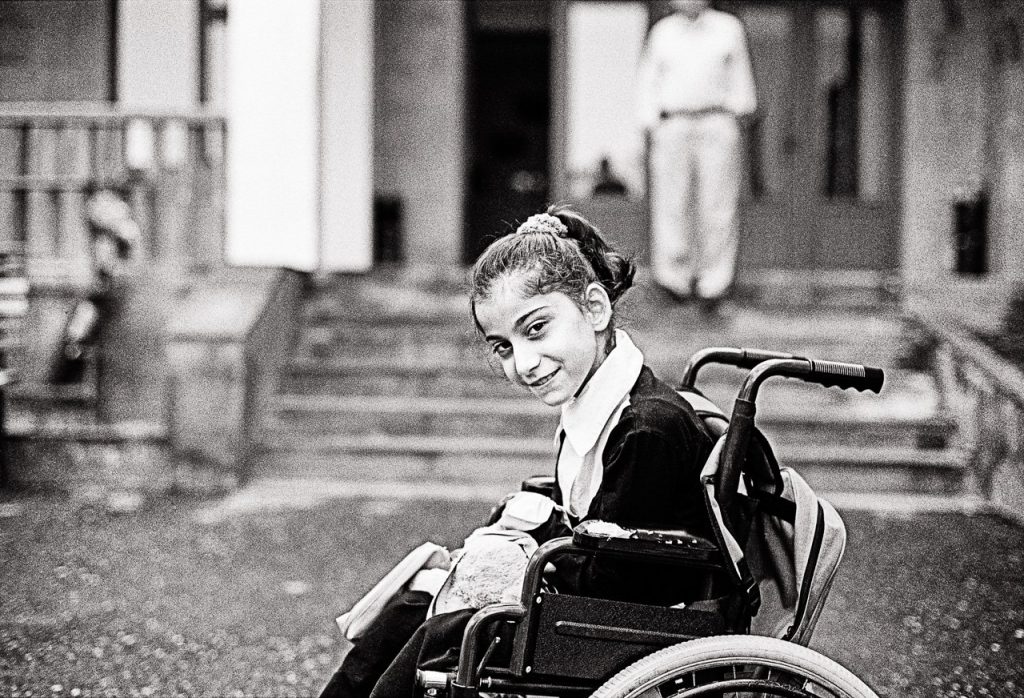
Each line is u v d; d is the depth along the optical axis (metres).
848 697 2.20
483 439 8.52
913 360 9.11
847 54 12.91
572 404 2.47
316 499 7.60
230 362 7.97
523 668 2.23
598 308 2.49
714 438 2.60
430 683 2.28
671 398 2.46
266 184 10.00
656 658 2.16
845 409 8.65
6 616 4.86
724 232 9.90
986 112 11.77
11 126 9.59
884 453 7.93
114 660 4.29
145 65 12.20
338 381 9.19
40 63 12.34
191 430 7.98
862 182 12.97
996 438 7.48
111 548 6.14
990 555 5.98
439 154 12.91
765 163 13.01
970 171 12.02
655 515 2.37
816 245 12.95
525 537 2.61
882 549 6.11
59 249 10.28
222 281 8.98
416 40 12.90
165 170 9.90
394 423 8.62
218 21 12.29
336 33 11.47
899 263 12.81
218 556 5.96
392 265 12.66
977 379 7.86
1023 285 9.57
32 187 9.69
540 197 16.31
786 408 8.73
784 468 2.56
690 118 9.81
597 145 13.02
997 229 11.38
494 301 2.42
